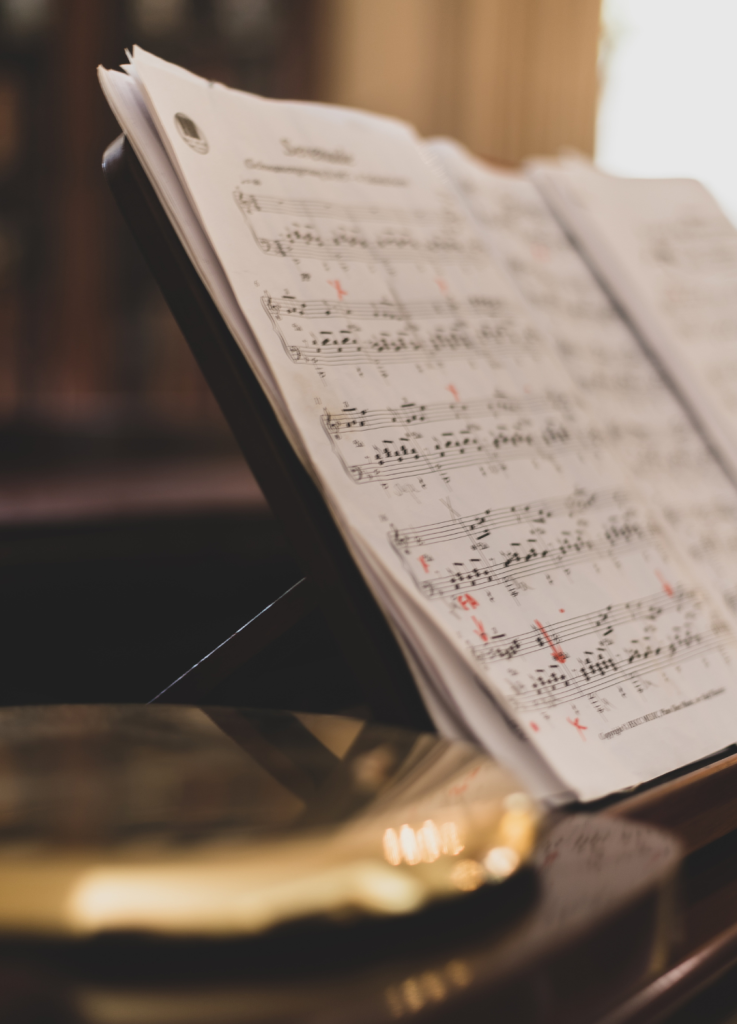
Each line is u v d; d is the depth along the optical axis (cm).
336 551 60
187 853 43
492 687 58
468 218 76
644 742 61
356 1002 38
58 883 41
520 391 70
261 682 97
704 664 66
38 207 319
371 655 59
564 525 66
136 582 170
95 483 260
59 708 53
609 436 77
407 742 50
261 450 60
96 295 327
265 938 39
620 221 88
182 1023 36
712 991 56
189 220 61
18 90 314
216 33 329
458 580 60
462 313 70
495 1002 40
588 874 46
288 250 64
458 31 358
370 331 65
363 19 347
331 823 45
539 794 57
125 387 332
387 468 62
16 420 315
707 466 82
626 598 66
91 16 312
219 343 60
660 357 85
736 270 92
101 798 46
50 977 38
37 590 160
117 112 61
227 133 65
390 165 73
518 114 372
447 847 45
